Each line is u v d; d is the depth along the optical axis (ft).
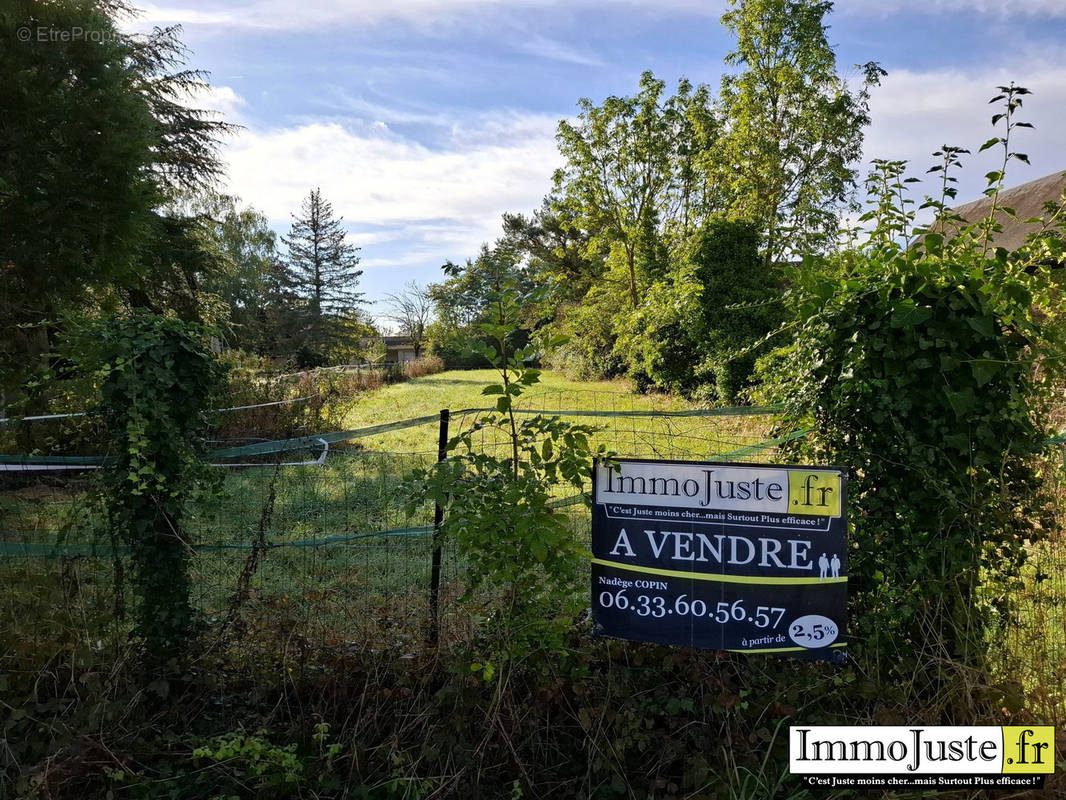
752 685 9.63
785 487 9.40
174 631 11.05
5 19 25.55
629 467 9.88
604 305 90.74
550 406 51.98
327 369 61.00
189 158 60.23
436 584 10.89
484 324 9.43
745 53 71.82
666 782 8.85
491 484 9.46
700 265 56.13
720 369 53.11
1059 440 10.48
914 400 9.30
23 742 9.80
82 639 10.80
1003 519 9.47
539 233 143.74
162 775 9.46
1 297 26.16
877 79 69.46
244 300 130.31
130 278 31.94
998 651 9.55
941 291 9.27
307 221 198.39
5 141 25.77
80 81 27.53
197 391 11.34
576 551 9.40
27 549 11.90
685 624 9.75
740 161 73.67
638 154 80.28
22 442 16.47
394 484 22.71
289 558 14.46
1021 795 8.61
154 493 10.95
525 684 10.00
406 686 10.19
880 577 9.59
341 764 9.53
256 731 9.94
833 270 10.82
